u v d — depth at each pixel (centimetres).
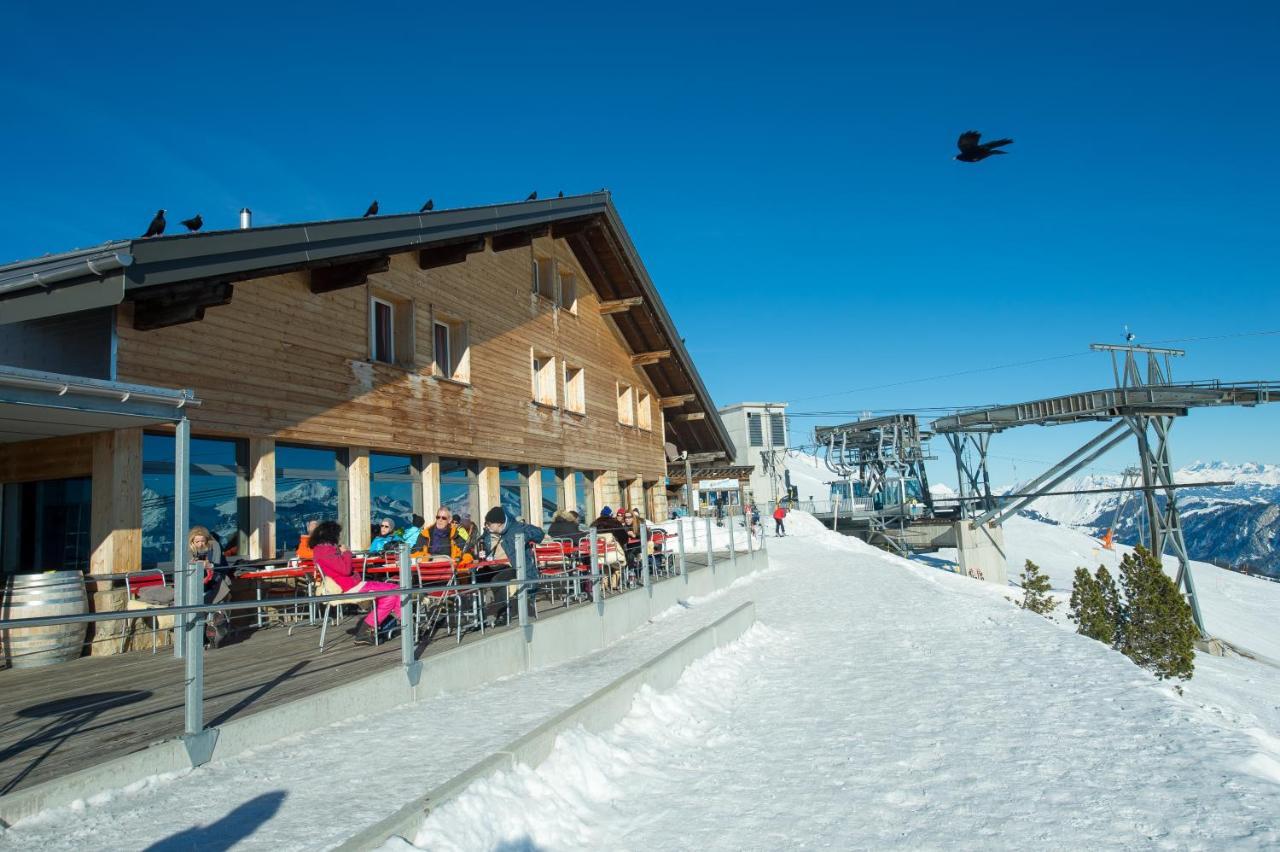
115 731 525
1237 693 2034
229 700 605
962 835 443
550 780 500
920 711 755
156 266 869
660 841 453
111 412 748
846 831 457
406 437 1432
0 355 962
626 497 2522
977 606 1642
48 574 805
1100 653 1032
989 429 5031
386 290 1413
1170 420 4197
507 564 1072
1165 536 4047
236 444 1133
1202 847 409
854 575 2339
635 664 950
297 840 389
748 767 595
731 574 2120
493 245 1755
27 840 387
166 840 389
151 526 1005
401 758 529
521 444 1825
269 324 1164
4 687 672
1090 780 526
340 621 1027
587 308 2256
